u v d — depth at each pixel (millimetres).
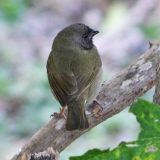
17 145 14539
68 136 7086
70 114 7305
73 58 8367
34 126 14883
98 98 7332
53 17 20266
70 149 13406
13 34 18859
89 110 7398
